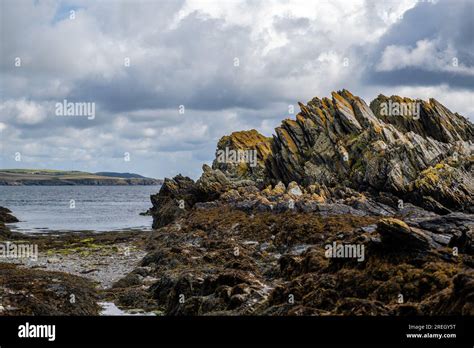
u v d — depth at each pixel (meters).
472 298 23.34
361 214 65.25
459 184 67.81
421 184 69.00
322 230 56.53
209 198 93.62
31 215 127.25
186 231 69.50
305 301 29.84
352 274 31.12
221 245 52.81
